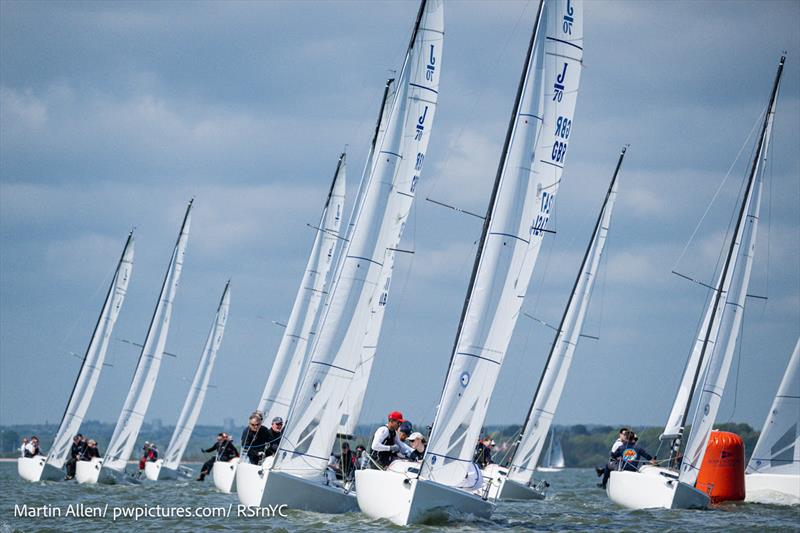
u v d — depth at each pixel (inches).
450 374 2851.9
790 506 4023.1
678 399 4714.6
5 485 5393.7
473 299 2901.1
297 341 5388.8
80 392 6136.8
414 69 3499.0
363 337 3297.2
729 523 3218.5
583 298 4931.1
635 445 4586.6
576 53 3112.7
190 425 7377.0
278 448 3216.0
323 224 5457.7
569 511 3673.7
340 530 2674.7
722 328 3924.7
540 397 4776.1
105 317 6254.9
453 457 2815.0
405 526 2741.1
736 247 4020.7
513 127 3110.2
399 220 3430.1
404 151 3457.2
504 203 2945.4
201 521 3068.4
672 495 3705.7
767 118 4101.9
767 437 4500.5
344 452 3590.1
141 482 6082.7
